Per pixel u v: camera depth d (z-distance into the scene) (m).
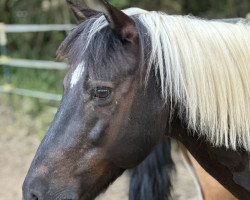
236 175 1.77
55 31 7.45
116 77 1.55
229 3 6.81
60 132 1.57
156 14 1.71
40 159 1.57
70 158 1.56
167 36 1.61
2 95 7.01
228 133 1.66
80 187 1.59
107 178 1.66
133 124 1.60
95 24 1.60
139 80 1.58
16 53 7.62
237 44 1.66
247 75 1.64
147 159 2.45
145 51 1.59
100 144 1.59
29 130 5.73
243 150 1.73
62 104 1.59
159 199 2.46
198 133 1.67
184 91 1.60
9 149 5.22
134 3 6.98
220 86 1.60
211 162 1.78
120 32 1.56
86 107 1.56
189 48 1.60
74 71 1.58
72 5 1.78
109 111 1.57
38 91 6.54
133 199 2.49
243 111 1.63
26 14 7.78
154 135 1.64
